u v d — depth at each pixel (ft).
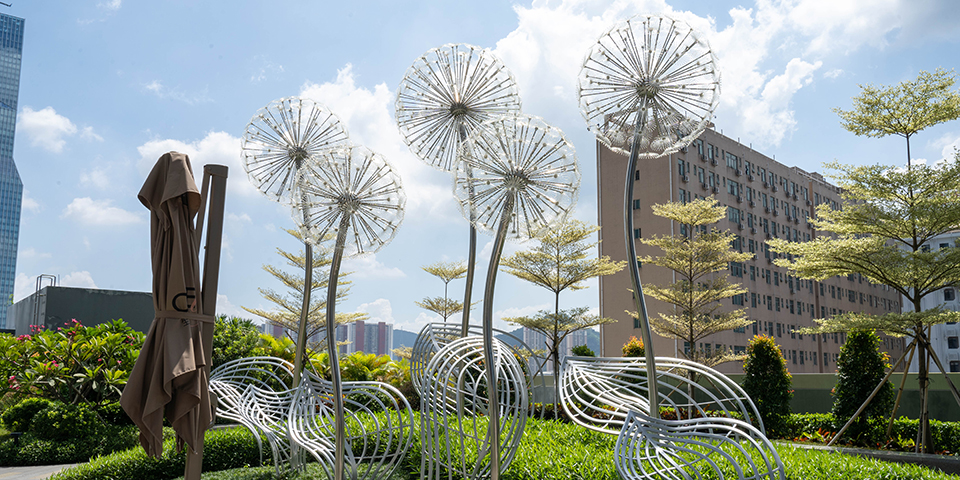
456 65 21.85
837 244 31.14
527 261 52.16
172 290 13.21
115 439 27.25
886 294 168.76
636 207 108.06
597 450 19.22
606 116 16.80
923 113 31.99
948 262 29.17
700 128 15.99
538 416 32.68
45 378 28.99
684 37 15.92
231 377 22.22
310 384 19.49
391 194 17.74
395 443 20.90
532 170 14.57
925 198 31.99
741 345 111.45
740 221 117.60
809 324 134.21
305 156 24.40
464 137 21.76
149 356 13.12
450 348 17.12
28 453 25.23
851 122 34.32
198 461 14.02
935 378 38.45
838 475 15.60
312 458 23.22
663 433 14.70
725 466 15.46
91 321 51.08
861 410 30.19
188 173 13.73
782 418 37.01
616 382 18.12
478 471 17.26
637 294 15.69
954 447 30.37
